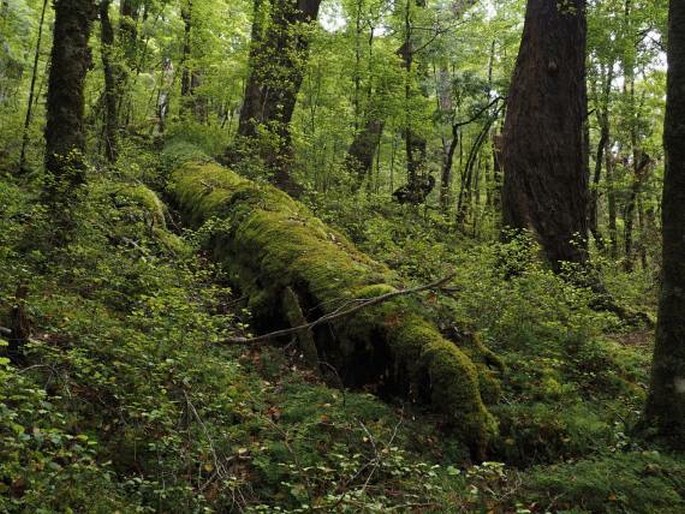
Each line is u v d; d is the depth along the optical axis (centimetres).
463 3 1858
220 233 924
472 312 782
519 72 1277
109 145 1327
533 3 1263
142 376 468
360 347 630
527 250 985
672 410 556
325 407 541
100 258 708
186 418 465
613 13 1736
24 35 1789
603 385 713
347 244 874
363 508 394
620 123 2059
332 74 1560
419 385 583
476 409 545
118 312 621
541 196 1227
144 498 385
